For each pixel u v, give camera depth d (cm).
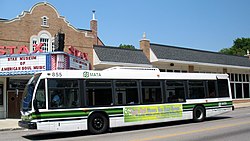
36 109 1269
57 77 1342
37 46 2216
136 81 1559
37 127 1263
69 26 2723
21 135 1470
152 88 1609
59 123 1309
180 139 1123
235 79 4222
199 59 3597
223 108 1900
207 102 1827
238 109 3048
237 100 4150
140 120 1530
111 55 2866
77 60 2338
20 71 2100
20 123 1365
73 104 1358
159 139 1136
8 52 2355
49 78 1325
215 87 1888
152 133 1333
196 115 1773
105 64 2769
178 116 1681
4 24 2388
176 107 1680
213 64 3697
